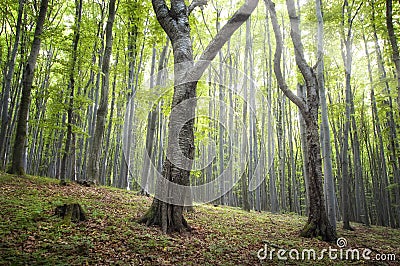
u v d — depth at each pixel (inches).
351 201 741.9
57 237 183.9
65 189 356.8
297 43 357.1
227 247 218.8
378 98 492.4
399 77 335.3
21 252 155.6
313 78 354.9
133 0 449.1
